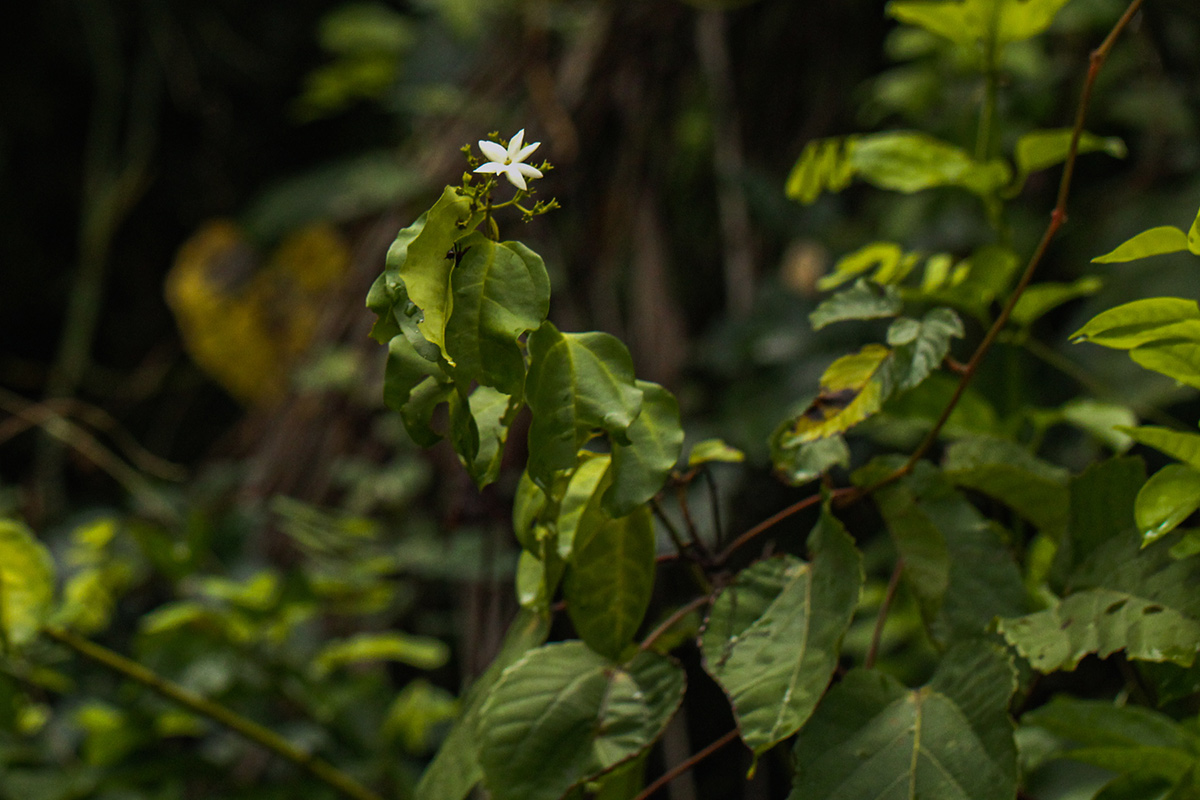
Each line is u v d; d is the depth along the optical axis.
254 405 4.46
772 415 3.09
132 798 2.22
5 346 6.34
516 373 1.43
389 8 5.65
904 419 1.77
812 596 1.53
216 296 4.37
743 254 3.57
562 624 2.62
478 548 2.80
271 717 2.57
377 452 3.38
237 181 6.55
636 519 1.56
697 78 3.67
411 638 3.21
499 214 3.29
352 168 4.10
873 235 3.38
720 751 2.86
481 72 3.84
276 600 2.09
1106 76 3.36
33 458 5.66
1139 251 1.47
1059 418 1.81
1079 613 1.52
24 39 5.96
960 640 1.57
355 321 3.58
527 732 1.53
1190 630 1.48
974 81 3.24
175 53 6.05
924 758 1.48
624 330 3.45
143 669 1.93
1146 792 1.55
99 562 2.43
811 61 3.77
